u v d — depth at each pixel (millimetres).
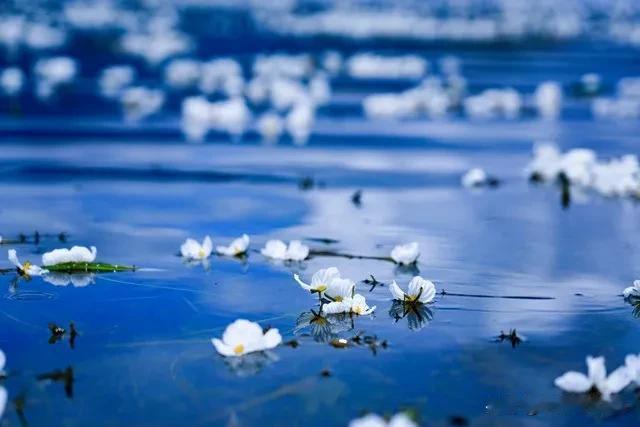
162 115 10742
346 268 4301
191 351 3148
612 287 4035
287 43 18875
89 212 5523
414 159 7918
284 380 2906
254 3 26516
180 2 26000
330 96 12695
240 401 2740
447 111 11742
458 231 5164
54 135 8969
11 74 13008
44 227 5102
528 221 5480
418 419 2641
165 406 2695
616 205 6074
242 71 14789
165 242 4773
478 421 2633
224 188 6410
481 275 4207
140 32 19547
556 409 2734
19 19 20078
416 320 3535
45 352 3121
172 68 14203
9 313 3525
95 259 4375
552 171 7047
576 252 4684
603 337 3363
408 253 4367
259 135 9352
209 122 10320
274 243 4473
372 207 5836
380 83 14000
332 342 3244
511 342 3293
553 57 17516
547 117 11117
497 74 14930
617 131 9797
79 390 2807
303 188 6473
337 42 19422
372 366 3037
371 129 9938
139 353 3121
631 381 2959
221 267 4277
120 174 6926
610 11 27094
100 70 14625
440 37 21016
